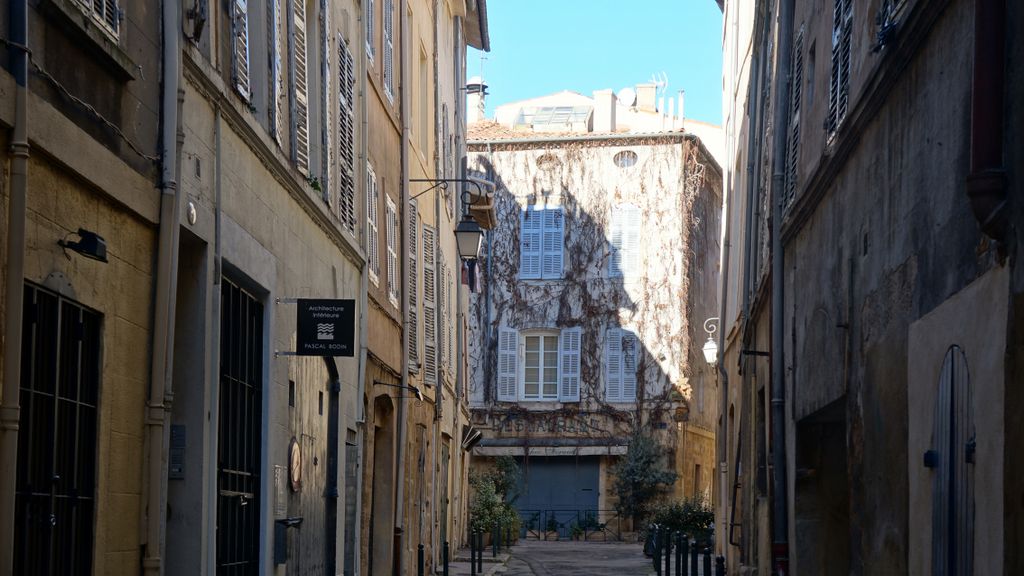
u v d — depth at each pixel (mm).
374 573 19516
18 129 6309
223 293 10703
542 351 46594
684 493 45344
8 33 6328
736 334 23484
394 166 20062
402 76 20531
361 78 16734
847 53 11305
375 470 19812
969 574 6980
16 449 6277
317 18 14102
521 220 46969
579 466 45906
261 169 11547
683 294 45844
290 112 12820
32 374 6809
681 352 45688
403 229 20484
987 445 6617
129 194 8102
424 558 23828
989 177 6395
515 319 46719
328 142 14367
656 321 45938
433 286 24641
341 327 12250
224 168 10344
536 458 46188
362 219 16688
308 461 13766
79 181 7367
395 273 19969
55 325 7125
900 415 8969
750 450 20031
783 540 14797
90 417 7770
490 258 47031
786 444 15250
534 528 45688
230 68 10648
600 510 45469
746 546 20797
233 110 10398
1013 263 6254
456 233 22078
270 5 12039
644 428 45531
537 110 52312
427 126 25250
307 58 13984
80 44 7363
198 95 9578
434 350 24641
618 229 46500
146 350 8617
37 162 6762
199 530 9617
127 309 8242
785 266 15469
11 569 6203
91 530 7711
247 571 11391
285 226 12523
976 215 6523
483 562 30031
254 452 11734
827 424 14305
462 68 33312
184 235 9461
